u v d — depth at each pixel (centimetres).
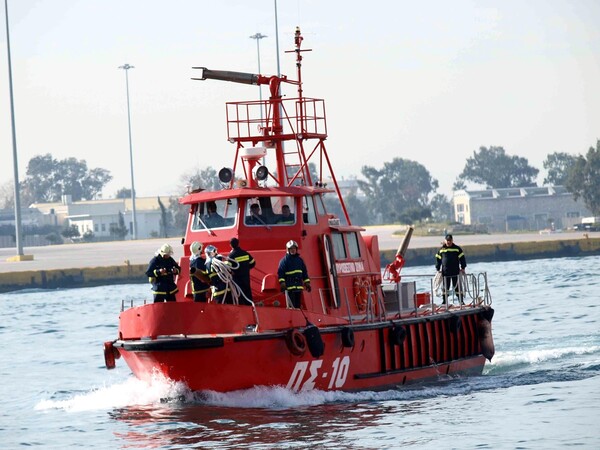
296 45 7112
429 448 5003
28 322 12838
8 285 18675
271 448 5084
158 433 5506
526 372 7544
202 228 6688
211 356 5806
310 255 6519
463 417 5712
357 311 6888
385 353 6712
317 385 6231
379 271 7388
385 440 5191
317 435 5322
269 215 6550
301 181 7025
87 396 6706
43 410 6550
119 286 18812
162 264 6300
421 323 7088
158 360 5903
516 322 10994
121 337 6278
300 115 6969
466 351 7656
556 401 6122
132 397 6425
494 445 5022
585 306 12269
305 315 6156
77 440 5534
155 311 5919
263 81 7025
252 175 6762
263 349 5888
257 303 6325
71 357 9338
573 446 4944
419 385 7006
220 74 6950
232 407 6028
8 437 5759
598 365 7644
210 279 6172
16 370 8600
